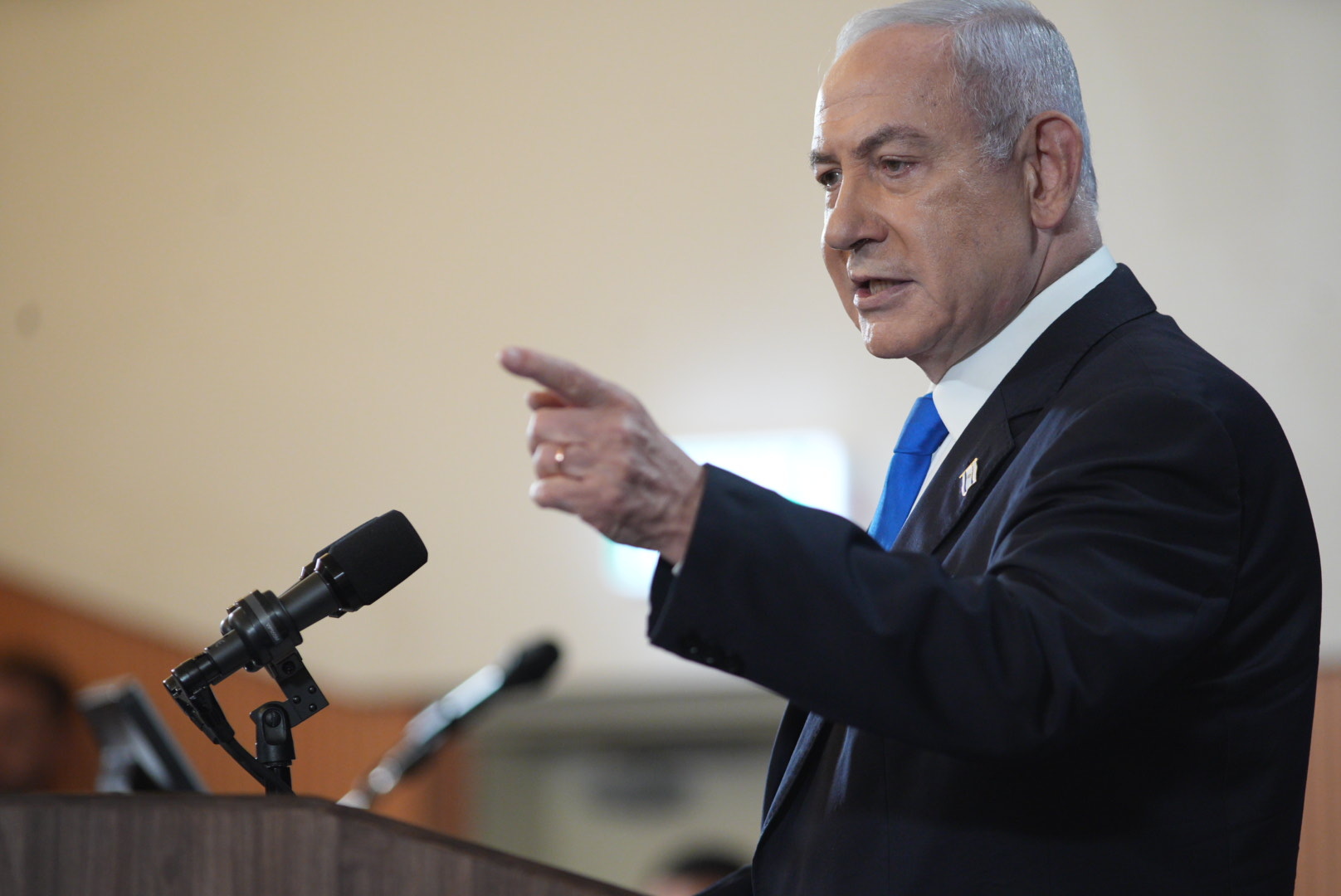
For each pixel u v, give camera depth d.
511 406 17.52
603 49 17.58
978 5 4.49
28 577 17.59
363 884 2.91
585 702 17.75
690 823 18.16
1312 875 15.09
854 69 4.45
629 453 3.11
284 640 4.04
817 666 3.14
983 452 3.99
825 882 3.71
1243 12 16.16
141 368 17.94
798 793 3.98
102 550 17.72
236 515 17.66
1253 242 15.94
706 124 17.38
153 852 2.89
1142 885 3.54
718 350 17.11
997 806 3.60
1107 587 3.23
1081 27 16.39
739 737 18.16
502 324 17.52
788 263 17.12
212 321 17.89
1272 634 3.77
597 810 18.16
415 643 17.41
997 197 4.32
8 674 12.10
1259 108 16.06
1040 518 3.43
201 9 18.14
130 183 18.11
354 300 17.72
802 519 3.22
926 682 3.12
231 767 16.64
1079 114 4.56
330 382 17.70
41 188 18.20
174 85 18.11
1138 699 3.22
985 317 4.35
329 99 17.91
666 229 17.34
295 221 17.88
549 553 17.45
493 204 17.59
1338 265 15.83
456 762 17.86
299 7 18.00
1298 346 15.74
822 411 16.88
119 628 17.52
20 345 18.06
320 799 2.99
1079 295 4.34
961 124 4.32
